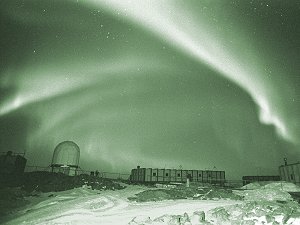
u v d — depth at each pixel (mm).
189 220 19844
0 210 21922
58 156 44625
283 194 31266
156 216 21859
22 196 26688
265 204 24844
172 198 29156
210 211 22859
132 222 19469
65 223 19438
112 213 22500
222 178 56312
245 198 31281
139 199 27734
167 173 55125
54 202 25219
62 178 34812
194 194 32031
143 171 54969
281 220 20891
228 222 20484
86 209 23281
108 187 34062
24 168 41594
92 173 45688
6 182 31297
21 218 20531
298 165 44219
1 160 37688
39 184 31312
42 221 19891
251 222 19859
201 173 56125
